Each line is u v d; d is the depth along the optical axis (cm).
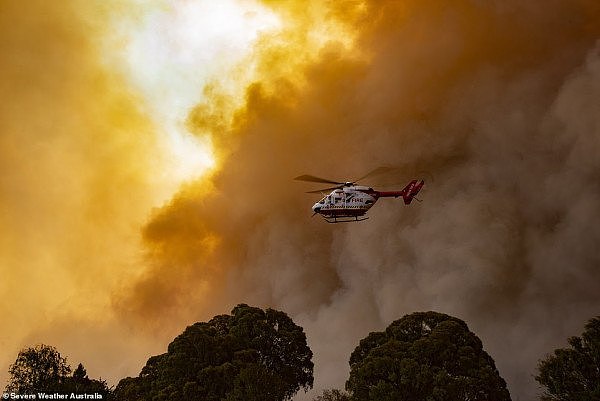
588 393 4925
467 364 5334
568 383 5119
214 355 5944
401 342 5609
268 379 5584
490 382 5247
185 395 5516
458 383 5131
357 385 5425
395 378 5275
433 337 5522
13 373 5866
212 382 5644
